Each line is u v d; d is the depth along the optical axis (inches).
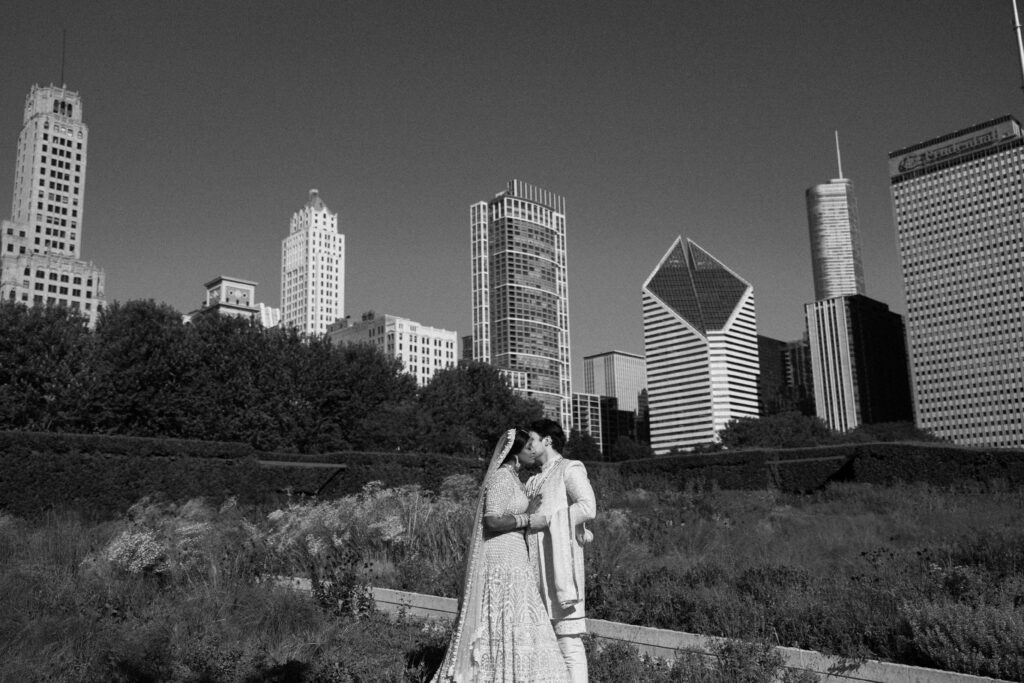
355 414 1804.9
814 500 969.5
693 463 1385.3
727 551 503.5
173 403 1406.3
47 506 842.2
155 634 287.1
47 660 259.4
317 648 289.3
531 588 204.5
